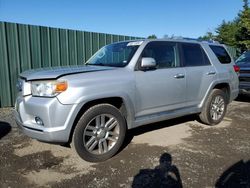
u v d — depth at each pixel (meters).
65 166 4.20
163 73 5.12
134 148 4.93
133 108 4.69
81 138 4.13
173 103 5.41
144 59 4.67
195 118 6.98
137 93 4.71
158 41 5.32
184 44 5.82
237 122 6.77
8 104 8.02
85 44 9.67
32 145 5.03
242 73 9.14
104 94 4.23
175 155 4.62
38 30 8.38
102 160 4.36
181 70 5.50
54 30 8.76
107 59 5.29
